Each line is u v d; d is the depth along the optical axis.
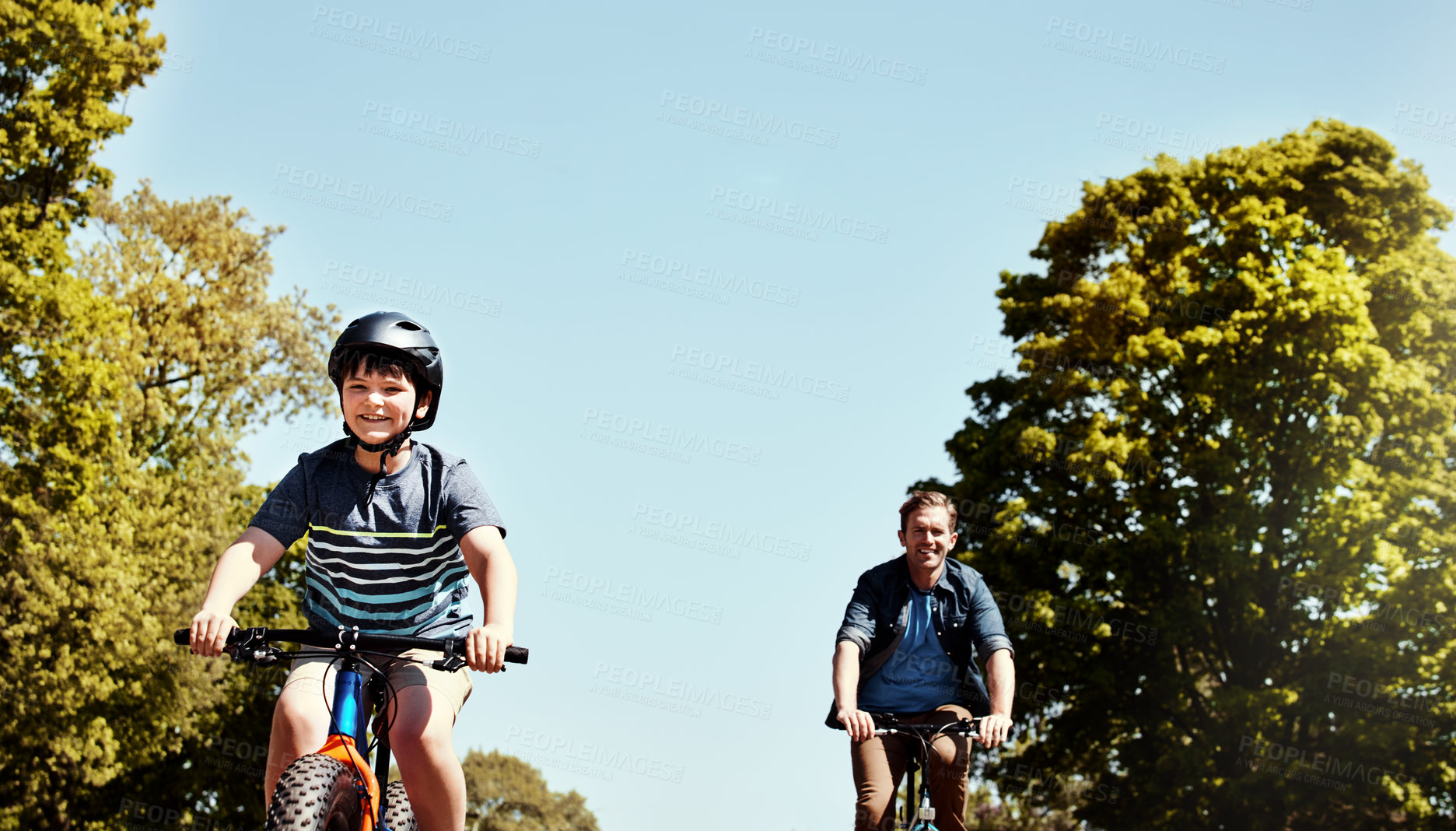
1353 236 20.20
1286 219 19.70
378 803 3.27
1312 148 20.84
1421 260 19.75
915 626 5.29
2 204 21.31
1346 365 18.36
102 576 20.78
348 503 3.74
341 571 3.75
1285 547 18.58
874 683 5.35
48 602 20.31
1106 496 19.42
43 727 21.00
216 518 24.61
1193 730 19.00
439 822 3.52
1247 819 17.89
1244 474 19.28
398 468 3.81
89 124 21.44
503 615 3.47
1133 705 19.23
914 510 5.34
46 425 20.45
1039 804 20.78
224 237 25.50
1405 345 19.38
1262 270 19.64
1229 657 19.52
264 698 29.44
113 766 22.64
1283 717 17.86
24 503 20.09
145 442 24.52
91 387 20.72
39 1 20.77
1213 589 19.08
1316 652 18.23
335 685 3.30
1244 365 19.11
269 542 3.68
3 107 21.22
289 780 2.92
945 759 5.00
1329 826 17.52
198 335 25.44
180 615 23.36
